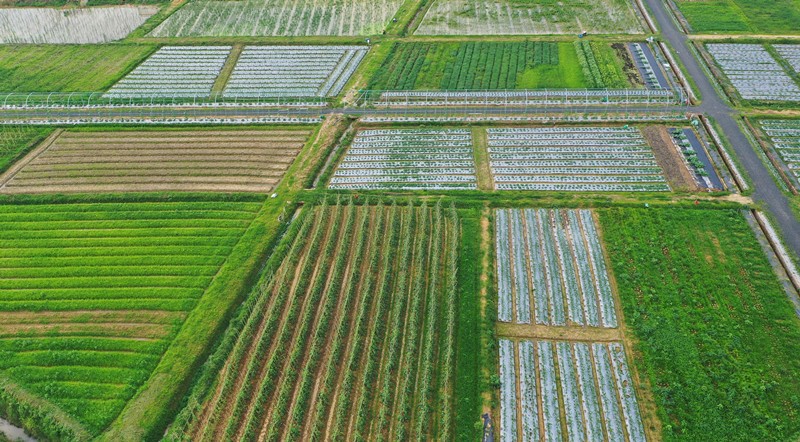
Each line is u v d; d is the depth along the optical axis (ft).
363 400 132.46
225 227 187.42
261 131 238.68
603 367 140.15
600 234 179.63
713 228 177.78
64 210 196.95
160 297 161.99
